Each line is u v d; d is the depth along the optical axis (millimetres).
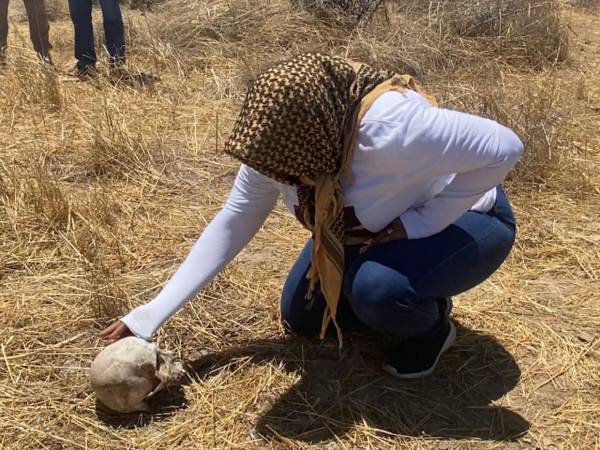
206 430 1730
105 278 2264
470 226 1771
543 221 2732
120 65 4086
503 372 1946
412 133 1556
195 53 4480
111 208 2662
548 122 3453
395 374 1907
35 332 2033
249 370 1916
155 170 3010
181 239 2541
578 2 6734
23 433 1714
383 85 1601
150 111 3611
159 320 1801
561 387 1900
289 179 1624
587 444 1723
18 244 2432
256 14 4801
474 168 1633
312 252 1726
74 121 3447
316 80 1536
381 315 1737
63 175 2951
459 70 4469
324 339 2041
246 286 2250
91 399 1812
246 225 1821
